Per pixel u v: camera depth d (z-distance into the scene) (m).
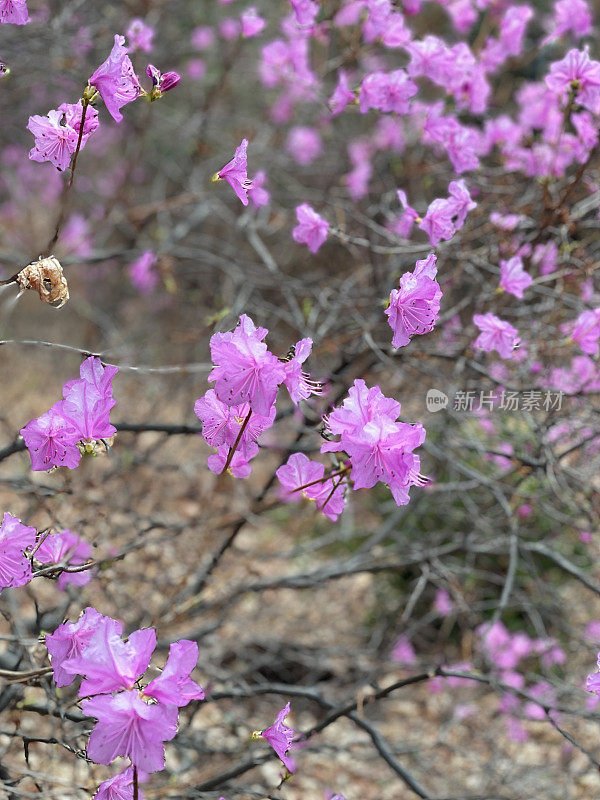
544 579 4.10
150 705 1.11
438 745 2.93
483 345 2.07
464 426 3.30
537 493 3.11
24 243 5.98
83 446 1.40
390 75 2.29
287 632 4.08
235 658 3.68
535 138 3.13
